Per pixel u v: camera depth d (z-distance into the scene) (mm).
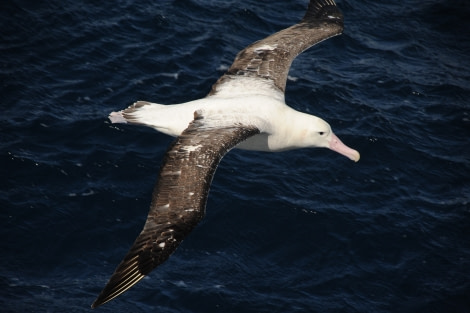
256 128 15500
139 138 25688
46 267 21797
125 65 28344
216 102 16031
